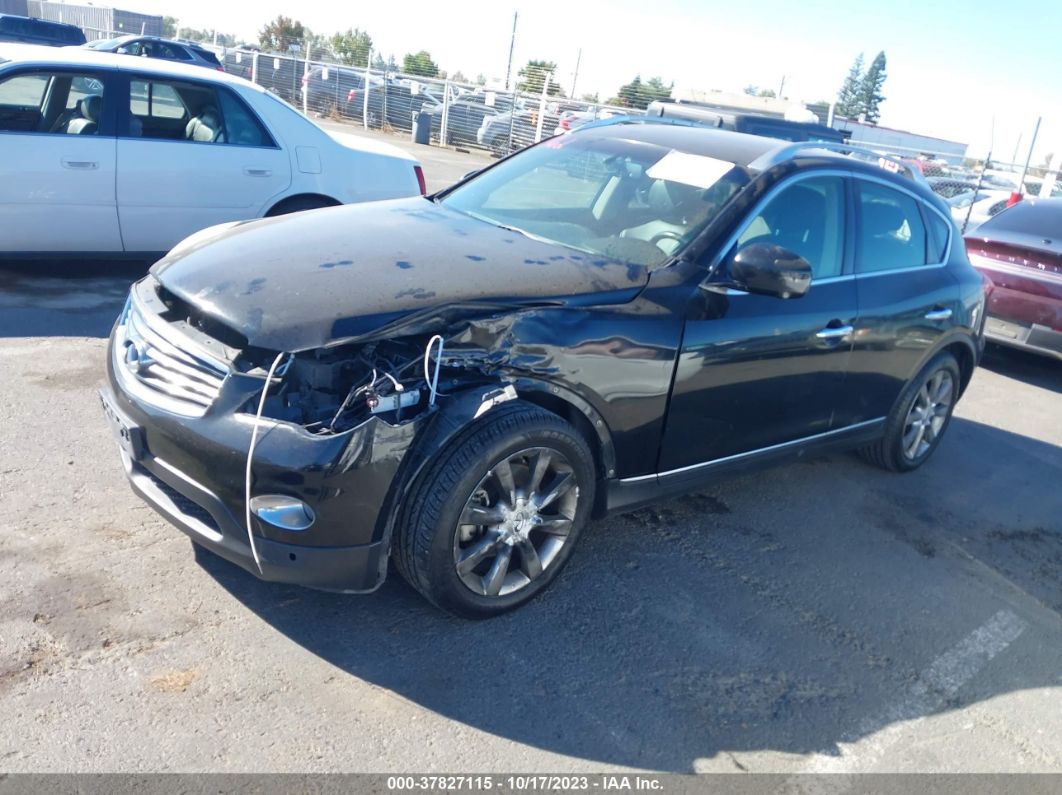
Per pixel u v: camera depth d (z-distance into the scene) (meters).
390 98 26.61
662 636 3.57
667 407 3.81
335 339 2.95
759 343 4.05
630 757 2.92
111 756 2.61
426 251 3.65
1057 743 3.33
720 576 4.10
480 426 3.17
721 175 4.29
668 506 4.73
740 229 4.05
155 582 3.42
